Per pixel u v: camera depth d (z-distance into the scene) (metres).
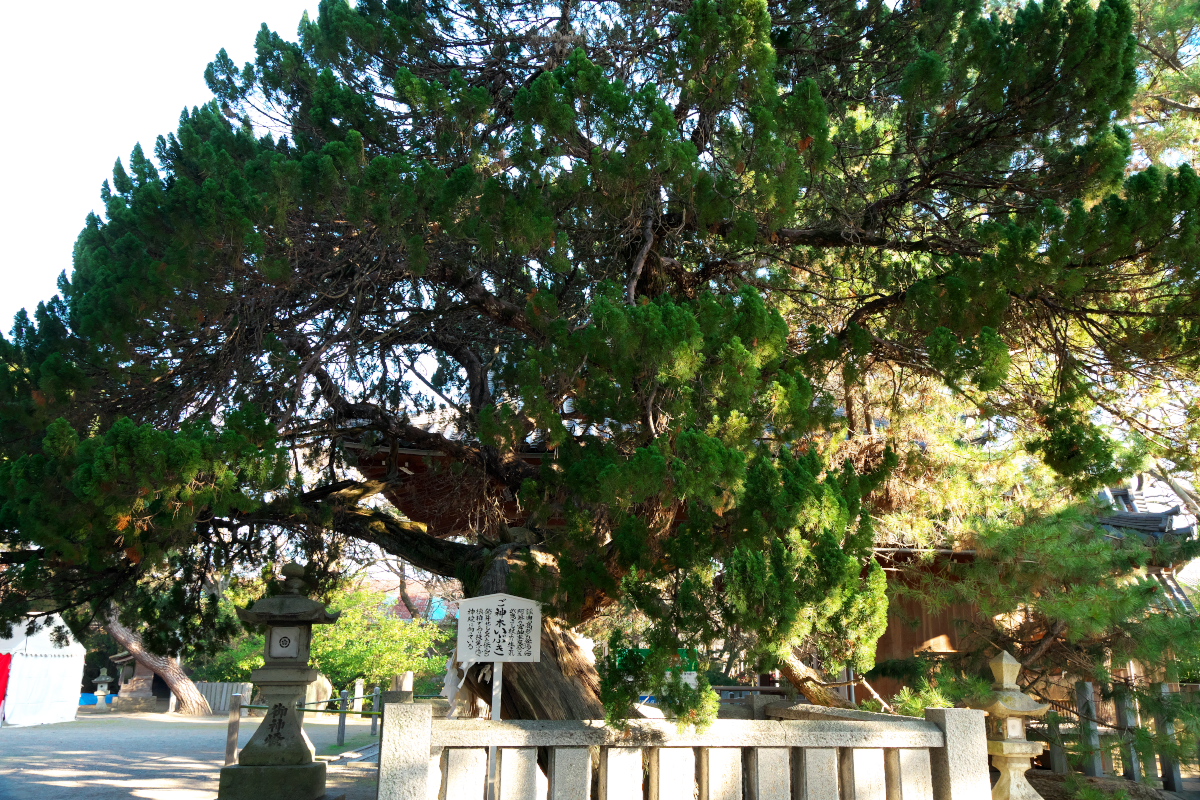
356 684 20.34
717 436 5.62
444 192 6.57
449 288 8.11
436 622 25.41
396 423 9.31
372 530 9.27
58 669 24.91
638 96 6.39
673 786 4.90
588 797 4.77
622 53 8.51
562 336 6.35
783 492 5.00
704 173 6.59
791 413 5.79
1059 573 7.54
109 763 13.87
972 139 7.14
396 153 7.79
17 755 14.94
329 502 9.19
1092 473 6.81
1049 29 6.59
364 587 23.39
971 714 5.25
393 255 7.25
